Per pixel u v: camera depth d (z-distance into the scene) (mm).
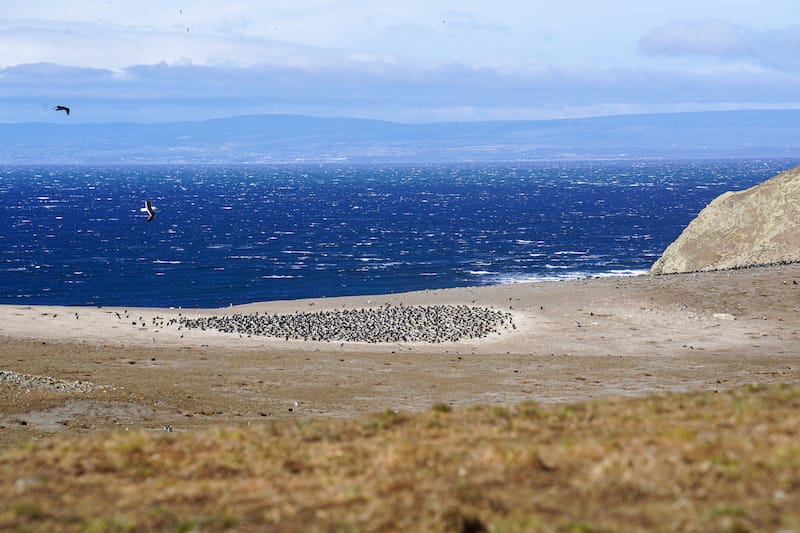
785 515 39312
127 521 42031
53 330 191750
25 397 116062
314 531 40594
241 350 171750
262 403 122438
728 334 193250
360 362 158875
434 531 39500
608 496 43656
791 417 58125
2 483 51344
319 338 188625
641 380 141375
